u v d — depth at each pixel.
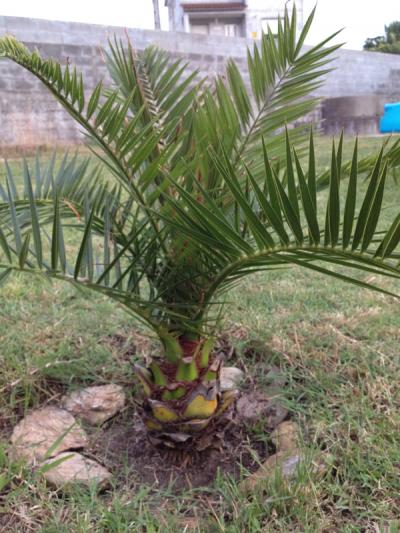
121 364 1.98
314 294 2.58
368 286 0.94
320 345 2.09
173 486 1.44
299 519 1.25
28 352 1.97
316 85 1.65
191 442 1.44
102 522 1.24
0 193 1.62
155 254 1.34
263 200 0.94
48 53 6.51
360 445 1.51
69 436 1.58
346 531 1.23
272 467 1.42
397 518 1.28
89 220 1.17
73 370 1.88
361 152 5.92
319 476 1.39
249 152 1.57
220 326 1.49
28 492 1.33
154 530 1.20
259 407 1.73
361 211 0.87
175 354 1.39
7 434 1.58
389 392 1.74
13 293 2.48
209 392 1.37
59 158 5.83
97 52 6.82
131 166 1.29
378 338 2.15
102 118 1.27
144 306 1.33
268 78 1.64
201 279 1.34
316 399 1.75
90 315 2.31
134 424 1.68
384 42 22.06
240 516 1.25
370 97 9.66
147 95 1.62
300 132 1.62
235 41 8.23
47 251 2.72
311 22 1.59
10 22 6.20
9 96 6.33
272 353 2.03
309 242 0.96
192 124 1.41
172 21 20.67
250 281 2.74
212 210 1.11
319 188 1.56
